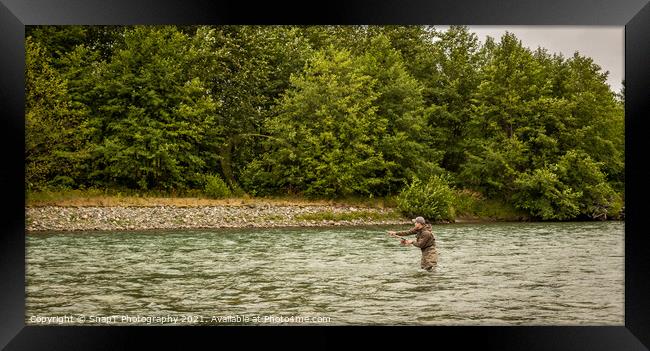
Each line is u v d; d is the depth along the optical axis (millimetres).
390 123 43156
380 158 41219
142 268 15602
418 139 45094
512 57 44375
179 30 42062
